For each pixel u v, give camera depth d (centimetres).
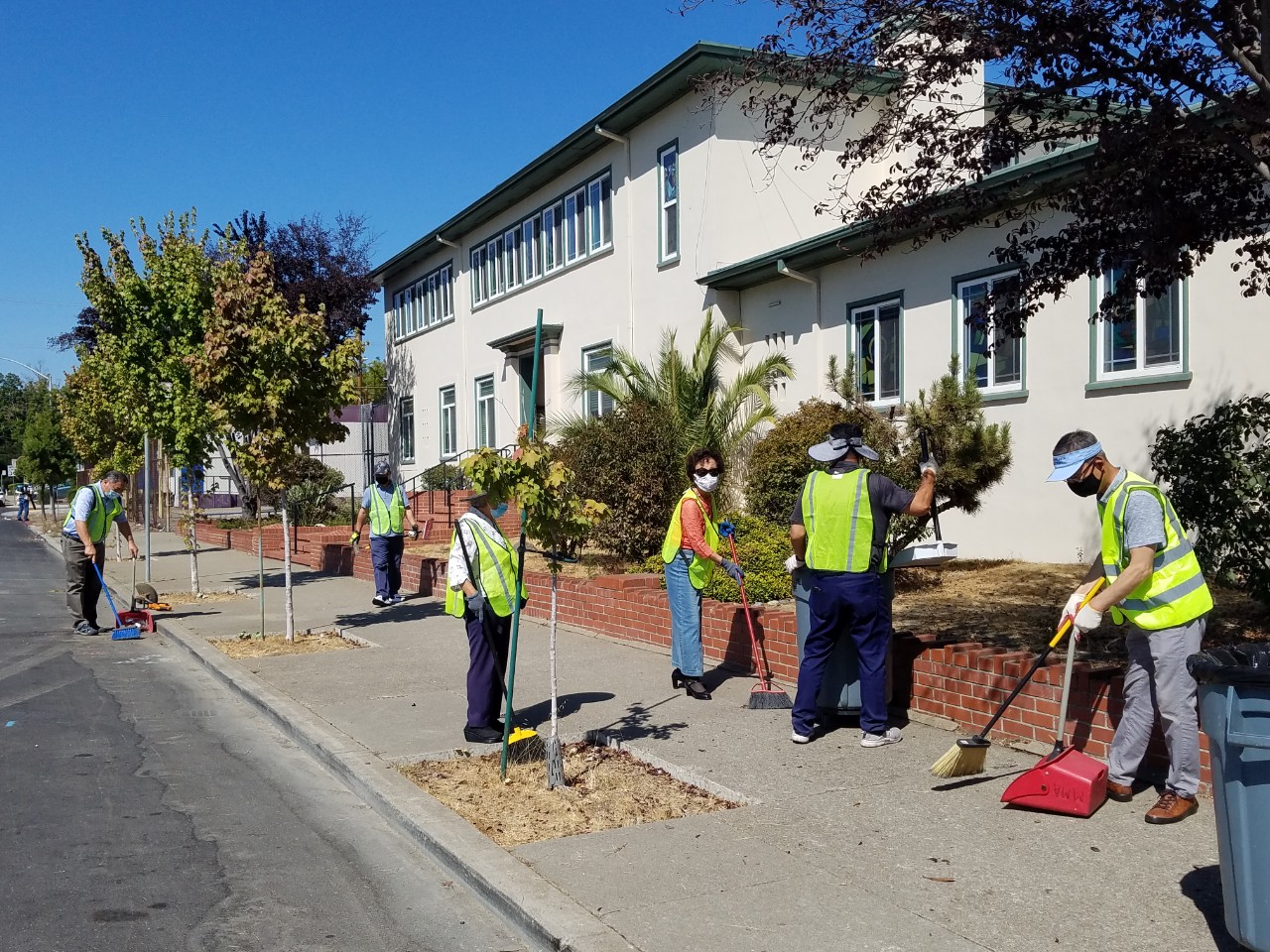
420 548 1914
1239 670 345
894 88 786
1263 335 1035
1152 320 1143
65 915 462
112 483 1350
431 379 3012
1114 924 407
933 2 705
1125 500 498
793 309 1647
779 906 433
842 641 687
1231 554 714
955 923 413
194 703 899
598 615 1128
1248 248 750
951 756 561
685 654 809
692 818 543
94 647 1209
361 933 446
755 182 1733
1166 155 705
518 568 623
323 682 923
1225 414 734
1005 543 1312
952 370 1089
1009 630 834
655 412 1445
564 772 632
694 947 398
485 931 448
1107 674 611
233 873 512
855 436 655
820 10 732
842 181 1747
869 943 398
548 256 2306
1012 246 786
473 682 712
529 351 2409
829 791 575
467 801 586
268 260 1167
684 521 796
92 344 3597
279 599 1550
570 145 2052
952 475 1005
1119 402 1172
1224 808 357
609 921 423
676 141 1809
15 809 607
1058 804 522
